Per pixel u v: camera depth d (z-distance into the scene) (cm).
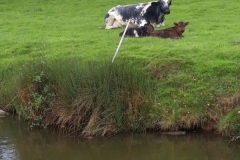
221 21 2002
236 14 2178
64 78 1170
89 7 2691
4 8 2764
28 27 2108
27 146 1063
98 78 1138
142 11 1925
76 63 1223
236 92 1130
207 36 1625
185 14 2255
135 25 1945
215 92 1145
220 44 1436
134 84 1130
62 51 1538
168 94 1155
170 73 1233
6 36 1898
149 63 1291
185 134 1083
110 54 1397
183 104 1124
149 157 978
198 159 959
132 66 1185
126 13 1956
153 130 1104
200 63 1252
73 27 2058
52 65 1230
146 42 1538
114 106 1110
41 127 1179
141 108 1115
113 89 1123
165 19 2147
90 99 1123
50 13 2555
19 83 1232
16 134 1141
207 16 2166
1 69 1438
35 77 1205
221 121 1078
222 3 2486
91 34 1831
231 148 1010
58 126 1159
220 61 1255
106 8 2631
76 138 1102
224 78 1183
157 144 1044
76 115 1137
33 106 1203
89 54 1455
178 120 1098
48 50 1586
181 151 1002
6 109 1297
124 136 1090
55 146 1063
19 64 1427
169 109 1118
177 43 1489
